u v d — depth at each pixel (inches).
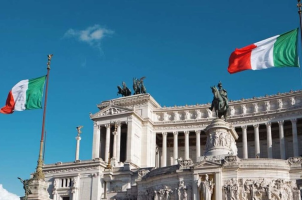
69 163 4047.7
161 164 5236.2
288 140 4985.2
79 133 4475.9
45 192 2084.2
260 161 2768.2
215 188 2741.1
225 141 3213.6
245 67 2247.8
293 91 4830.2
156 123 5305.1
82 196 3900.1
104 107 5408.5
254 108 5019.7
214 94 3395.7
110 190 3811.5
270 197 2662.4
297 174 2753.4
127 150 4803.2
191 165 2881.4
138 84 5595.5
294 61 2123.5
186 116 5305.1
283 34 2185.0
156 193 2938.0
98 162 3934.5
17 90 2578.7
